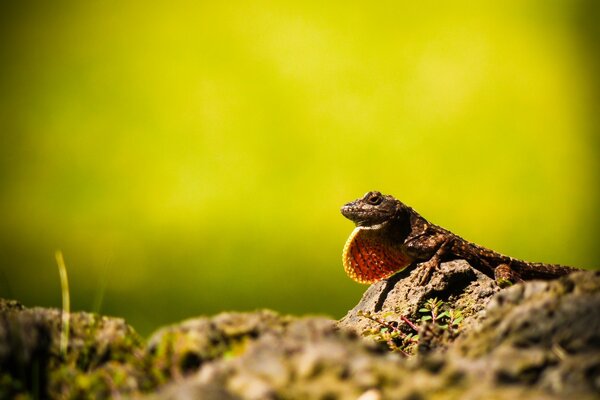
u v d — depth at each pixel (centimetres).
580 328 89
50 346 90
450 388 83
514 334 89
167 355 90
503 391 82
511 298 91
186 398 80
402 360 89
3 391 89
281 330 90
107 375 90
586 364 85
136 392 89
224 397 81
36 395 89
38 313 91
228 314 91
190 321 91
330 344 89
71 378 90
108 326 91
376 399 81
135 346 91
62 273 92
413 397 81
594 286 90
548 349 89
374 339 97
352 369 85
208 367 88
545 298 90
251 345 89
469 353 90
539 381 85
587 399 80
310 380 84
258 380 84
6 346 90
